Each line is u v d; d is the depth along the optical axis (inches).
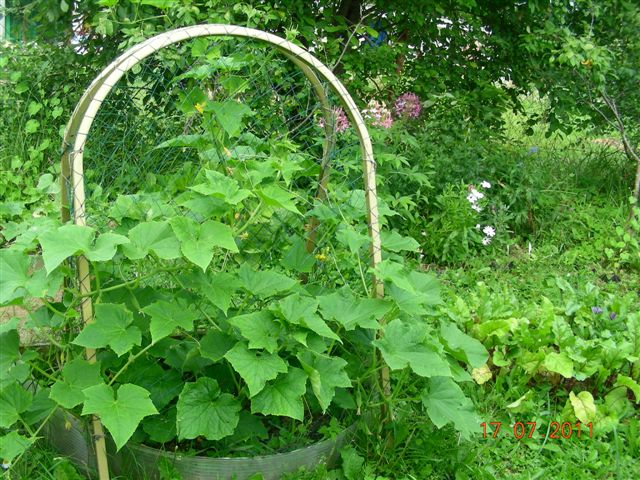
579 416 118.3
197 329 113.3
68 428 101.3
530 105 289.6
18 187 210.4
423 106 227.6
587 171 260.2
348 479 101.1
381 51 217.6
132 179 139.5
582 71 219.3
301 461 100.3
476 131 228.4
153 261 107.7
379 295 107.4
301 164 122.4
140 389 86.8
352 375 110.0
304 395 107.7
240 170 104.0
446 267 195.3
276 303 98.0
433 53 239.0
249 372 89.7
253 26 185.9
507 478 107.5
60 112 213.6
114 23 196.5
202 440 103.2
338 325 106.5
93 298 94.2
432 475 107.2
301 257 116.6
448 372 95.8
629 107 235.5
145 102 173.9
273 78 182.1
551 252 201.3
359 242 105.7
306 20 209.5
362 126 107.4
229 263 121.3
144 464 97.2
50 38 222.5
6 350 94.0
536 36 218.8
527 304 155.4
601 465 111.1
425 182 190.5
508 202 216.7
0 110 232.2
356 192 119.4
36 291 85.4
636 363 128.3
